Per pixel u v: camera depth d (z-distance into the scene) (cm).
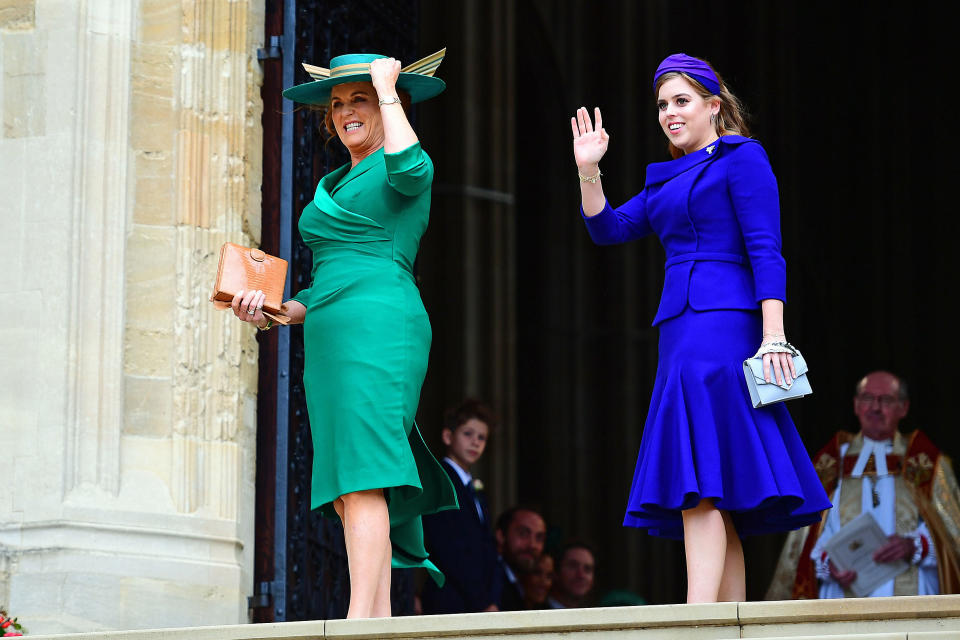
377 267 2375
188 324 3098
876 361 8200
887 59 8325
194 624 2956
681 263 2342
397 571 3688
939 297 8188
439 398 6888
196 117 3177
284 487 3172
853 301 8256
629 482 7781
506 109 7069
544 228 7838
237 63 3231
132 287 3102
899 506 3625
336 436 2333
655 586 7681
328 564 3422
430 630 2055
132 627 2894
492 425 3900
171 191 3145
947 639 1866
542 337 7819
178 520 3000
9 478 2961
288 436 3200
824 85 8331
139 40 3189
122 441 3023
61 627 2855
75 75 3112
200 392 3078
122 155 3125
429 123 6969
